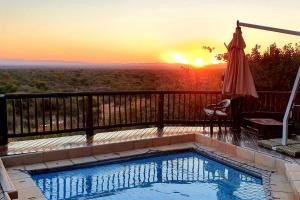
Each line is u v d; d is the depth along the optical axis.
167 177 6.04
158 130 8.38
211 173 6.23
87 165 6.29
